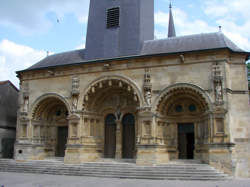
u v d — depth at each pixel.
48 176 20.41
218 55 21.61
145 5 27.91
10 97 33.16
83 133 24.95
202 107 22.41
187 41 24.89
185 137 23.94
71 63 25.83
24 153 26.38
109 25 27.34
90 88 25.11
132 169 20.48
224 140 20.06
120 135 25.81
